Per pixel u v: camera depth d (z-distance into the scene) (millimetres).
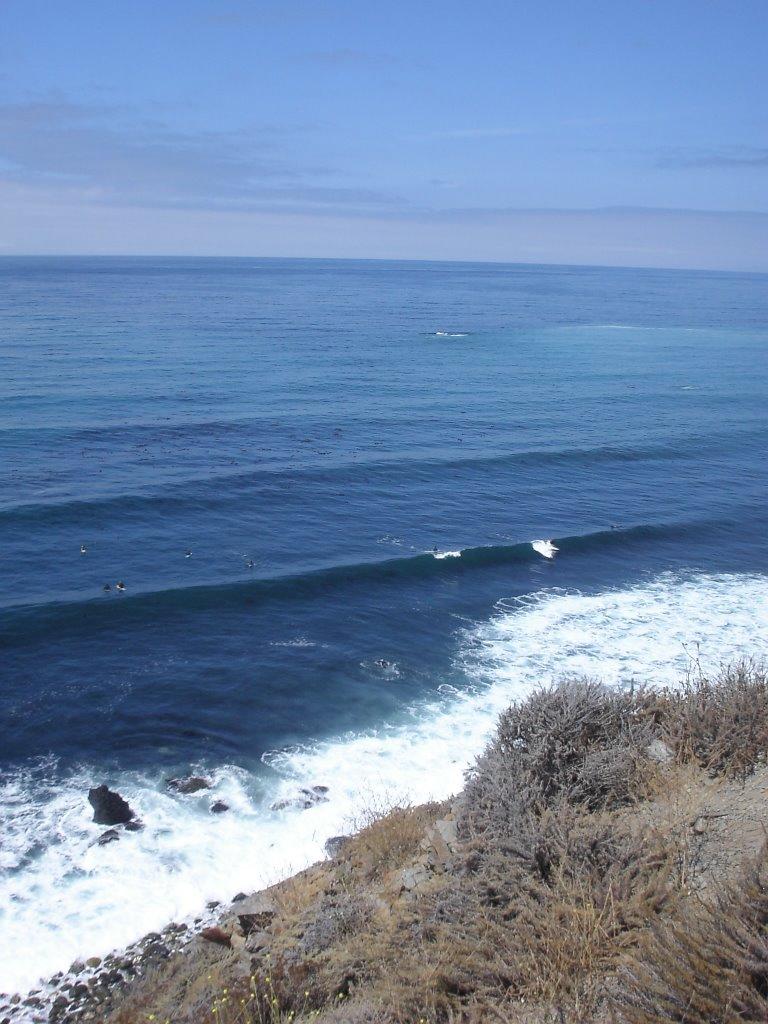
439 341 81312
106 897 10578
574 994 5324
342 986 6555
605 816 7379
